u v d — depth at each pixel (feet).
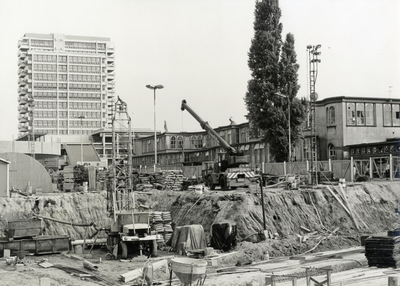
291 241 95.81
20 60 546.26
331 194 116.78
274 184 136.26
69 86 544.21
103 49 575.79
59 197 128.06
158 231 106.22
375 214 116.57
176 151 305.94
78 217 124.06
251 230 99.09
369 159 158.71
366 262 80.43
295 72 185.98
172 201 127.03
